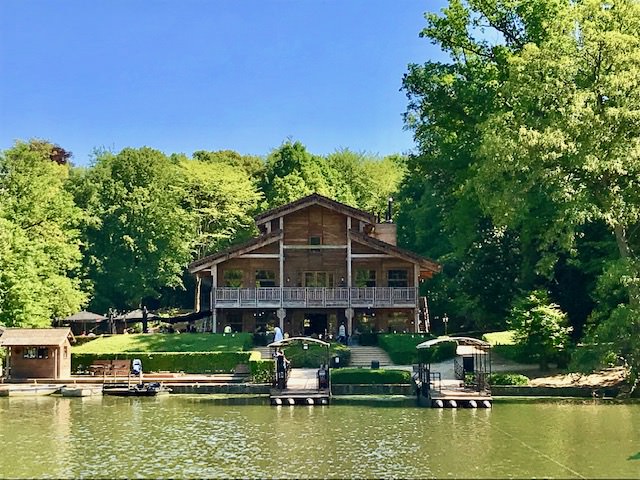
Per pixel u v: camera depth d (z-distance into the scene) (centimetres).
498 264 5806
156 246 8756
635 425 3409
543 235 4631
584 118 3891
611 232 4950
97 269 8469
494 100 5053
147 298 10100
